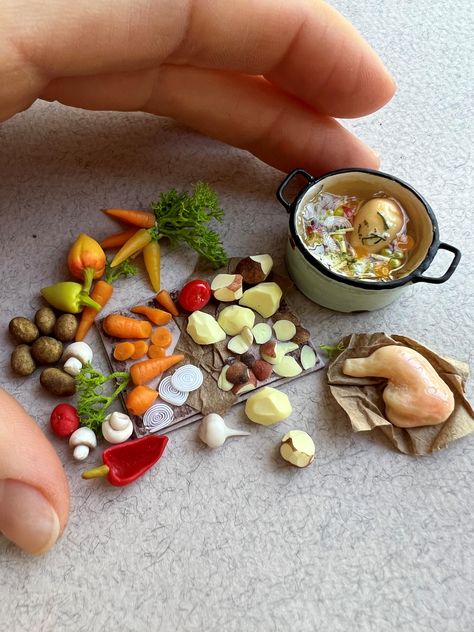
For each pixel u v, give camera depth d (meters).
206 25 0.10
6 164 0.12
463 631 0.10
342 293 0.11
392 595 0.10
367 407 0.11
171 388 0.11
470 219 0.13
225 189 0.13
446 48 0.14
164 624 0.10
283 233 0.12
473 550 0.10
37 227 0.12
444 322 0.12
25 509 0.09
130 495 0.10
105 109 0.11
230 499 0.10
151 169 0.13
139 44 0.10
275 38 0.10
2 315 0.11
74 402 0.11
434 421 0.11
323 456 0.11
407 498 0.11
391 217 0.11
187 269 0.12
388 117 0.14
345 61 0.11
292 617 0.10
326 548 0.10
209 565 0.10
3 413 0.09
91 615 0.10
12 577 0.10
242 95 0.11
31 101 0.10
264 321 0.11
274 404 0.10
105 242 0.12
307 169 0.12
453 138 0.13
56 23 0.09
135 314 0.11
